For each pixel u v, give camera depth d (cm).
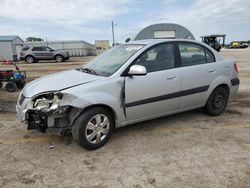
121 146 389
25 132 454
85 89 357
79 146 392
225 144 392
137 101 401
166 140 409
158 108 428
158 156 357
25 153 372
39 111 352
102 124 380
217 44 3675
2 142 411
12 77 864
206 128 459
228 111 559
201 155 358
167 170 320
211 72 484
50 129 357
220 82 498
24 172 321
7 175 315
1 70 863
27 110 362
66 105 347
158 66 425
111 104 376
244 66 1530
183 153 364
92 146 374
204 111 533
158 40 443
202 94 480
